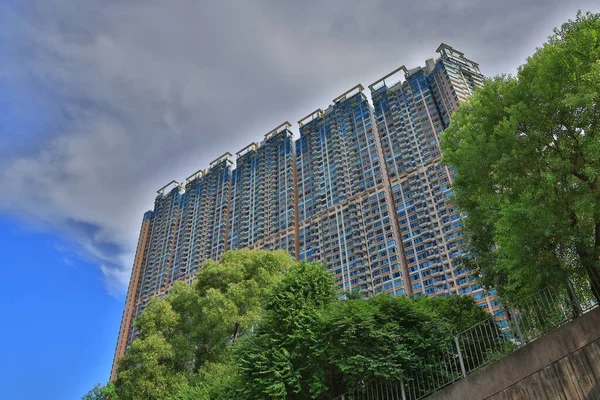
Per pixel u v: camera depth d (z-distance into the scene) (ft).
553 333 33.47
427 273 253.85
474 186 54.34
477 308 69.51
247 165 408.46
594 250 38.58
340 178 329.93
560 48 42.93
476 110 55.21
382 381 41.75
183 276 369.30
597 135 38.22
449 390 36.04
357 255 284.00
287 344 49.78
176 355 82.33
